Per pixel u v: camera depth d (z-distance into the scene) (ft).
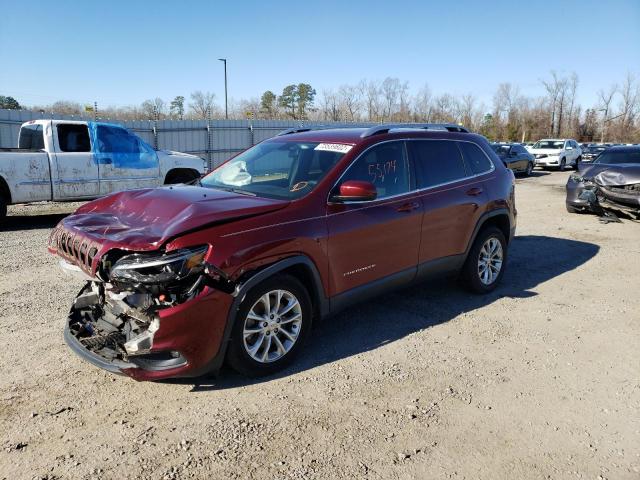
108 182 34.81
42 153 31.96
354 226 13.82
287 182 14.28
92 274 11.28
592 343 15.01
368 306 17.67
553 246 27.94
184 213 11.70
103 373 12.47
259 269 11.80
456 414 11.05
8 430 10.02
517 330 15.83
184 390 11.78
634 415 11.22
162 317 10.53
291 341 12.84
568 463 9.52
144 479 8.77
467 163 18.20
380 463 9.34
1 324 15.31
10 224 33.50
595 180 35.86
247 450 9.62
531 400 11.73
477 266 18.56
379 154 15.14
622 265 23.94
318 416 10.82
